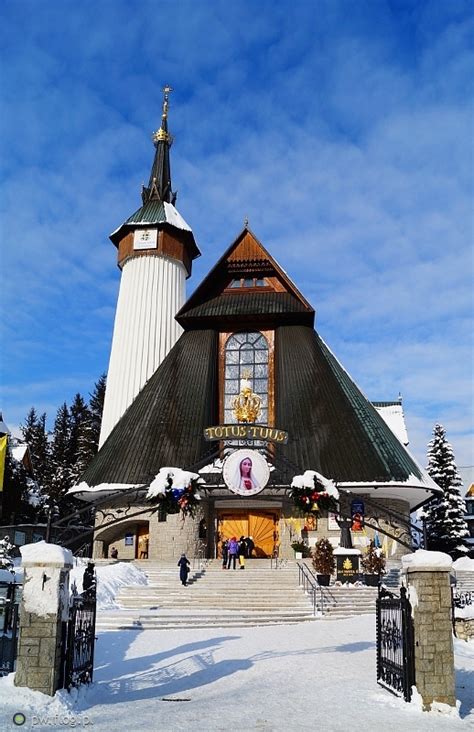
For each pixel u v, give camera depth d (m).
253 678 13.26
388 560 34.53
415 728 9.59
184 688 12.46
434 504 58.12
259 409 43.53
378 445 38.19
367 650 16.58
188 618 21.56
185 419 40.97
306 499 15.65
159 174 57.09
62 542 15.13
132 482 37.88
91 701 11.30
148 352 49.31
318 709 10.72
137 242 52.41
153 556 36.88
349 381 43.16
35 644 10.66
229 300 46.72
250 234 47.78
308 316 44.75
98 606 23.28
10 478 48.59
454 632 18.36
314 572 28.97
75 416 84.56
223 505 38.88
